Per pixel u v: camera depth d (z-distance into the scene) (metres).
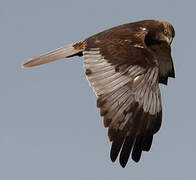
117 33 12.16
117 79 10.63
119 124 10.38
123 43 11.58
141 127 10.50
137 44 11.59
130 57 11.00
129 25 12.89
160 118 10.72
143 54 11.16
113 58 11.06
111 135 10.33
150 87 10.72
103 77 10.76
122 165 10.48
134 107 10.48
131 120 10.43
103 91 10.48
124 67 10.77
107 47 11.49
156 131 10.66
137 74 10.72
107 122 10.28
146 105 10.58
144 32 12.32
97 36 12.16
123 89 10.52
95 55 11.38
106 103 10.34
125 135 10.42
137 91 10.55
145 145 10.57
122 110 10.40
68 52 13.77
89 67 11.11
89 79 10.78
